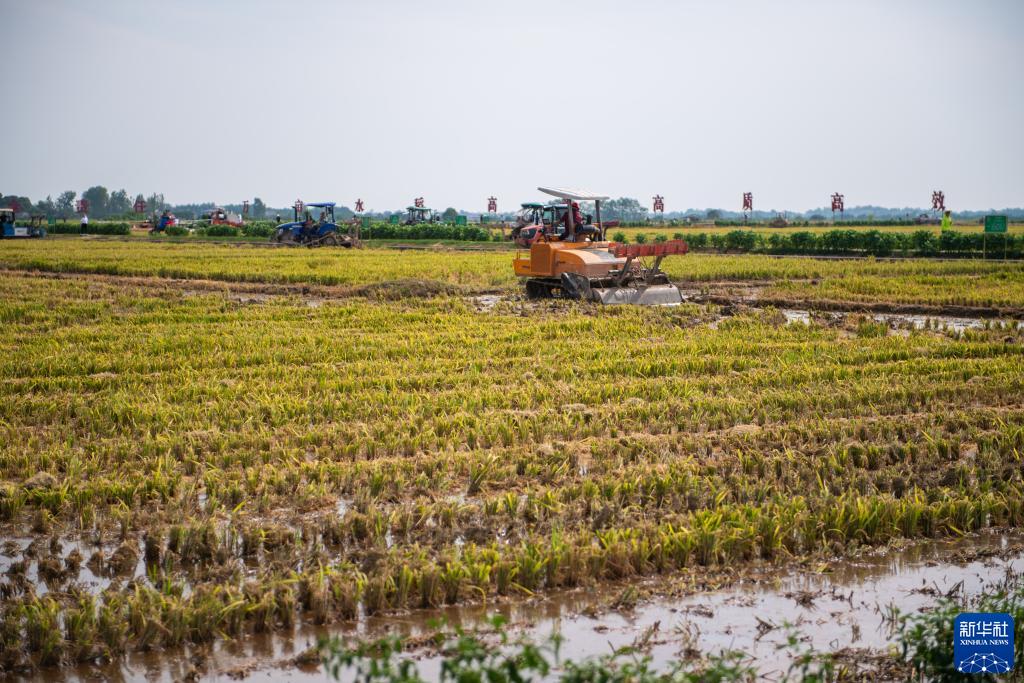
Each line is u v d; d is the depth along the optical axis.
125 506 9.27
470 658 5.16
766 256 50.06
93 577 7.96
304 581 7.52
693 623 7.29
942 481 10.07
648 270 26.44
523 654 5.18
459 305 24.97
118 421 12.45
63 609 7.25
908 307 25.42
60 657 6.65
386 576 7.56
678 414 12.81
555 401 13.62
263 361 17.08
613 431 11.99
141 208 169.75
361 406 13.06
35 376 15.80
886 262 41.34
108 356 17.34
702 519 8.65
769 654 6.80
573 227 26.94
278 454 10.88
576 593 7.78
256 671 6.56
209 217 109.19
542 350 18.02
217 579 7.77
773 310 23.45
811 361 16.75
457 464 10.53
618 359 16.64
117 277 36.94
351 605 7.31
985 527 9.28
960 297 25.88
